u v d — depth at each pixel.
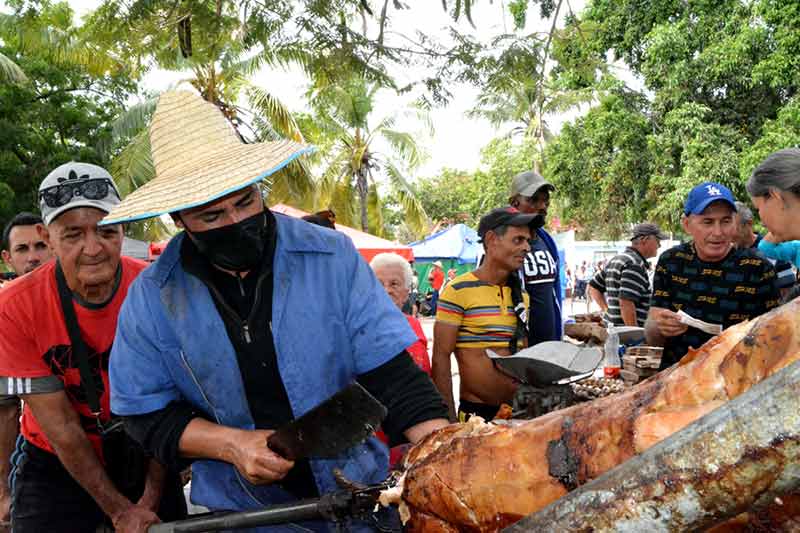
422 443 1.67
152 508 2.63
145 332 2.01
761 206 3.02
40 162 20.34
